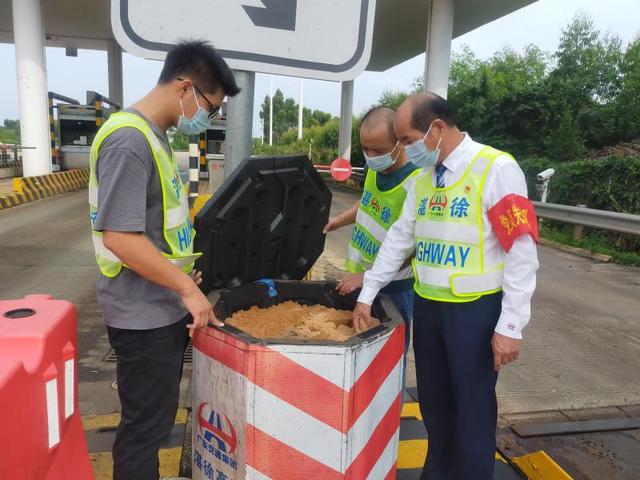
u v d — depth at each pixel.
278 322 2.21
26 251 7.41
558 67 20.55
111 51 21.66
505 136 18.70
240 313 2.27
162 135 1.82
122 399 1.92
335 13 2.44
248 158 2.08
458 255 2.03
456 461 2.17
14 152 21.84
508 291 1.94
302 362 1.64
